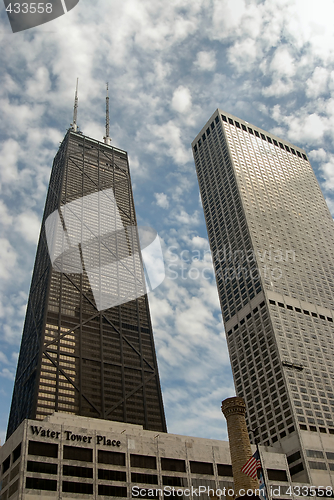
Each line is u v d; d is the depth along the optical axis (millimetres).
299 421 143875
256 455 68000
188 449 119062
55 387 170750
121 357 195750
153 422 182000
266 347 164875
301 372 157375
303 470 134000
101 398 177375
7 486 100812
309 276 192125
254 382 163875
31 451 101438
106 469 106625
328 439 143375
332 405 153125
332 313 183375
